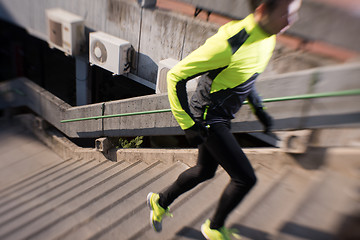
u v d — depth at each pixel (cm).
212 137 194
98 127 586
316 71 263
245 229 229
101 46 666
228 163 193
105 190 391
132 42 653
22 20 891
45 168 668
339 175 230
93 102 858
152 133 477
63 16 734
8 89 829
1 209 434
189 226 252
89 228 286
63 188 457
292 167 289
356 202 182
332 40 352
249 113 347
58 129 739
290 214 209
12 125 838
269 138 485
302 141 274
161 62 578
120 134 543
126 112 511
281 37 414
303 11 376
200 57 174
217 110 195
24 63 1095
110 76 792
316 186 225
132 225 275
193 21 534
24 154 720
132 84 750
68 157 681
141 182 382
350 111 248
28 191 480
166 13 571
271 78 303
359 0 320
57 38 761
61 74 949
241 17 469
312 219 199
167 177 365
